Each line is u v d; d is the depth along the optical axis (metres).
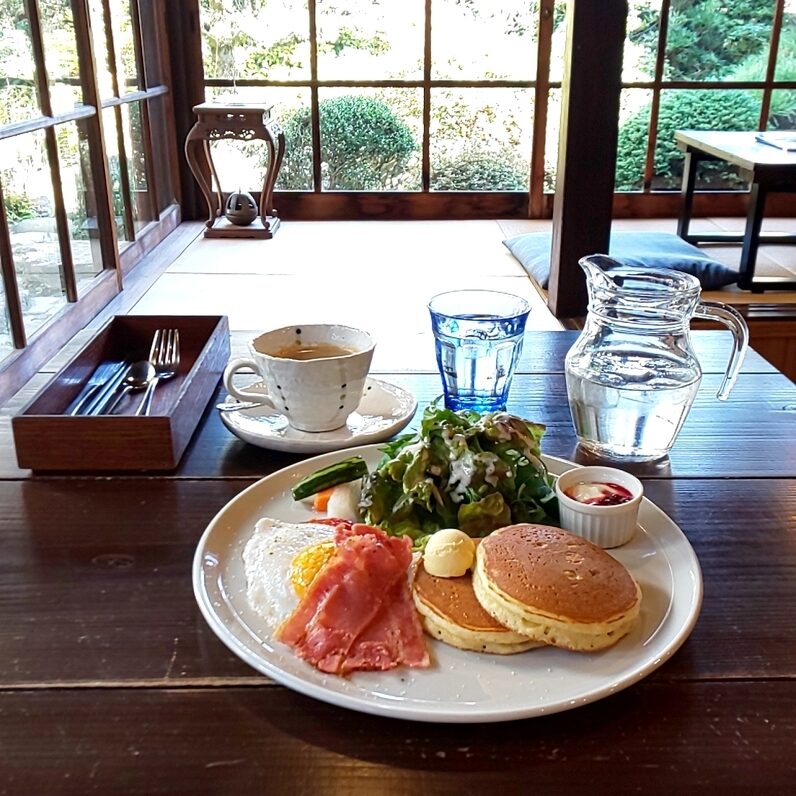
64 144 2.49
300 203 3.96
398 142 3.88
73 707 0.56
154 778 0.51
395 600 0.61
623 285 0.94
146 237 3.37
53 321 2.33
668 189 3.91
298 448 0.89
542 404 1.05
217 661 0.60
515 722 0.55
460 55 3.73
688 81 3.73
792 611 0.66
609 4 2.26
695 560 0.69
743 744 0.54
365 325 2.51
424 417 0.78
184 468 0.89
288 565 0.66
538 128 3.82
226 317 1.17
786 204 3.91
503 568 0.60
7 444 0.95
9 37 2.13
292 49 3.73
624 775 0.51
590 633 0.57
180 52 3.74
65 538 0.76
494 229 3.79
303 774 0.51
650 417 0.89
